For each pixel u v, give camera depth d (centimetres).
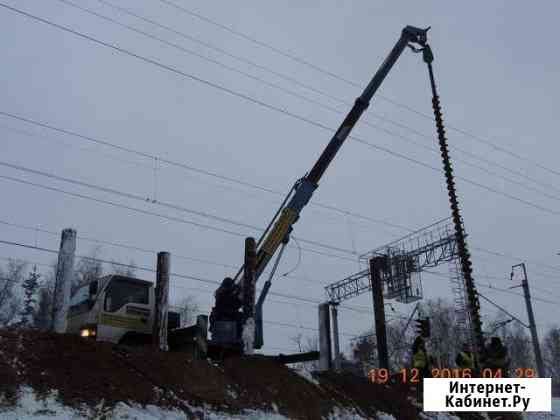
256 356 1559
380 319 2131
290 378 1499
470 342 3297
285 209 2077
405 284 3375
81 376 1102
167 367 1274
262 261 1994
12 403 957
